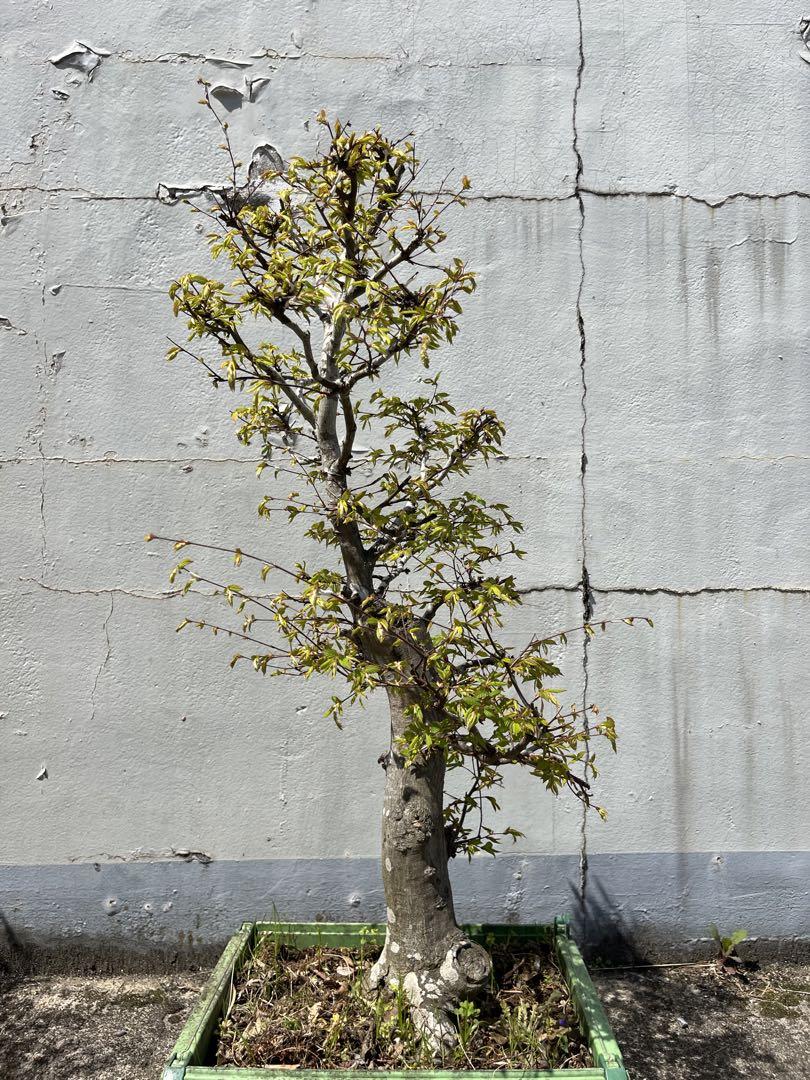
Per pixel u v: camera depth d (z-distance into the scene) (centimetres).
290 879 319
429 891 222
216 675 320
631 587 322
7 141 323
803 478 325
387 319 185
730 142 329
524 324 324
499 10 328
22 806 318
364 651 218
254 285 195
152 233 323
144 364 322
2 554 318
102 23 325
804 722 323
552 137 327
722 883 323
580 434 324
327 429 222
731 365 327
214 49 326
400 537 221
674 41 330
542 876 322
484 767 221
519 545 321
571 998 226
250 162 323
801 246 328
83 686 319
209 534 320
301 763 320
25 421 320
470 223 325
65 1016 296
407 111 325
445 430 222
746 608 323
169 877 319
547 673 197
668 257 327
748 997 306
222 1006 224
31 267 322
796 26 331
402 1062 205
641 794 322
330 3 326
